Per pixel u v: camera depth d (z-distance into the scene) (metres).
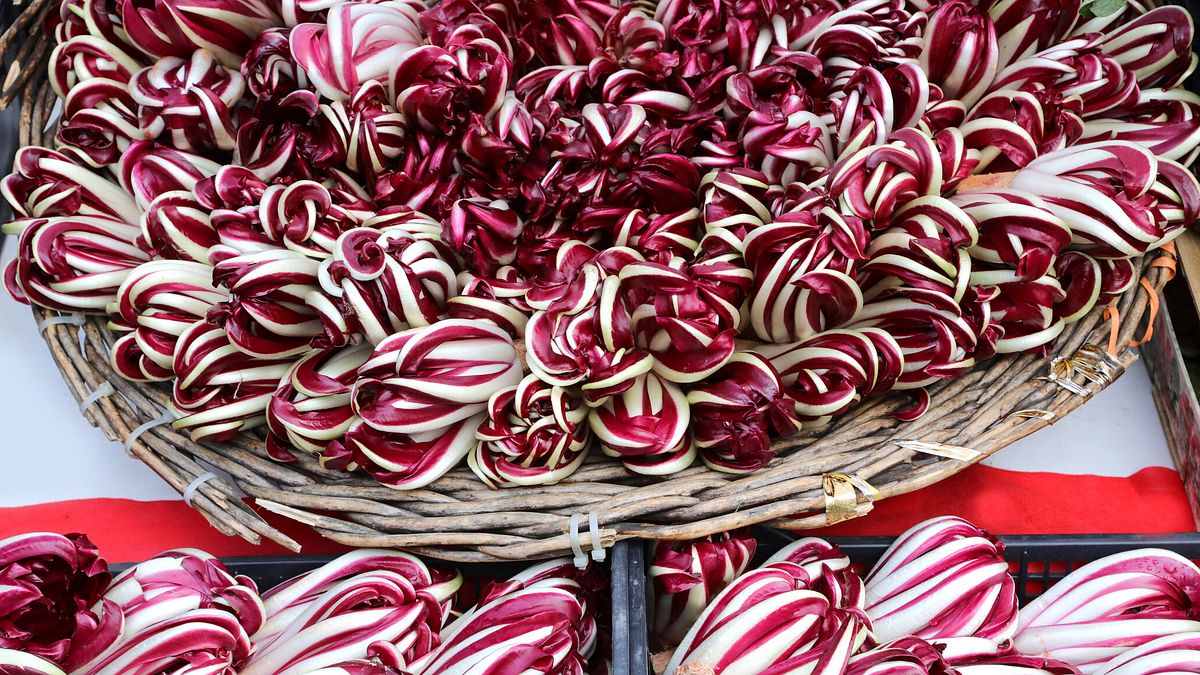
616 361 1.24
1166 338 1.62
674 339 1.26
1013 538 1.36
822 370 1.31
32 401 1.73
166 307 1.38
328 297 1.28
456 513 1.27
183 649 1.12
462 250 1.39
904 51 1.46
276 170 1.46
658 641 1.34
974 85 1.45
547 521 1.24
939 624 1.26
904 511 1.54
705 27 1.48
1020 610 1.33
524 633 1.17
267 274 1.28
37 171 1.51
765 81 1.42
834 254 1.26
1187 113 1.52
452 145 1.44
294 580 1.29
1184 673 1.20
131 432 1.40
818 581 1.27
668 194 1.41
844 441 1.33
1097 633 1.27
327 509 1.30
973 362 1.35
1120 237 1.30
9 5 1.82
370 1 1.49
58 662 1.04
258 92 1.44
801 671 1.15
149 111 1.50
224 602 1.20
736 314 1.28
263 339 1.34
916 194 1.29
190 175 1.49
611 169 1.41
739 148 1.44
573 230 1.44
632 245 1.40
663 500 1.24
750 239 1.27
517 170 1.43
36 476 1.62
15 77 1.68
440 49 1.38
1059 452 1.63
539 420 1.25
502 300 1.36
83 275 1.46
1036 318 1.38
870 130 1.34
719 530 1.24
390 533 1.28
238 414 1.36
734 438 1.26
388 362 1.24
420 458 1.28
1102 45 1.58
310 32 1.41
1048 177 1.35
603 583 1.32
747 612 1.18
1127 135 1.51
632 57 1.48
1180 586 1.28
